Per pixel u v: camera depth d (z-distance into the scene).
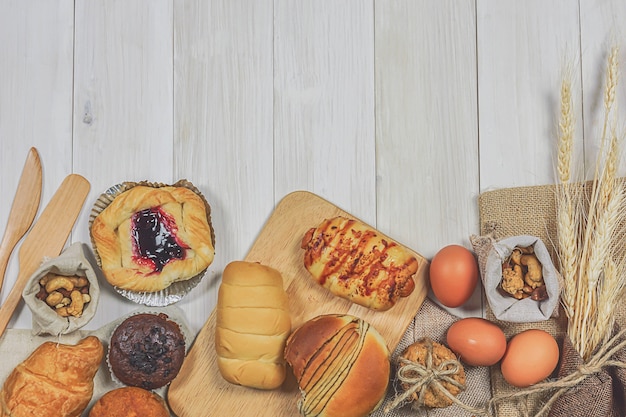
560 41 0.91
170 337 0.87
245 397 0.90
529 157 0.91
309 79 0.93
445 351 0.85
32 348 0.91
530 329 0.86
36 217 0.94
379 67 0.93
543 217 0.89
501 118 0.92
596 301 0.87
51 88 0.95
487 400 0.88
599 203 0.85
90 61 0.95
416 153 0.92
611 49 0.88
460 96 0.92
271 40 0.94
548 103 0.91
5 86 0.95
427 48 0.92
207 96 0.94
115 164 0.94
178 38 0.95
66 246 0.93
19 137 0.95
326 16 0.93
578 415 0.84
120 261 0.88
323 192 0.93
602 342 0.86
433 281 0.86
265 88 0.94
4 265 0.93
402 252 0.86
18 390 0.85
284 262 0.91
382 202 0.92
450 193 0.92
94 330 0.92
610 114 0.90
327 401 0.83
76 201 0.94
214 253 0.90
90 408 0.91
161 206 0.89
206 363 0.90
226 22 0.94
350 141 0.93
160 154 0.94
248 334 0.84
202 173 0.94
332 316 0.86
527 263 0.85
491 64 0.92
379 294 0.85
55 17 0.95
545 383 0.84
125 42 0.95
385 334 0.89
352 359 0.84
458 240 0.91
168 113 0.94
